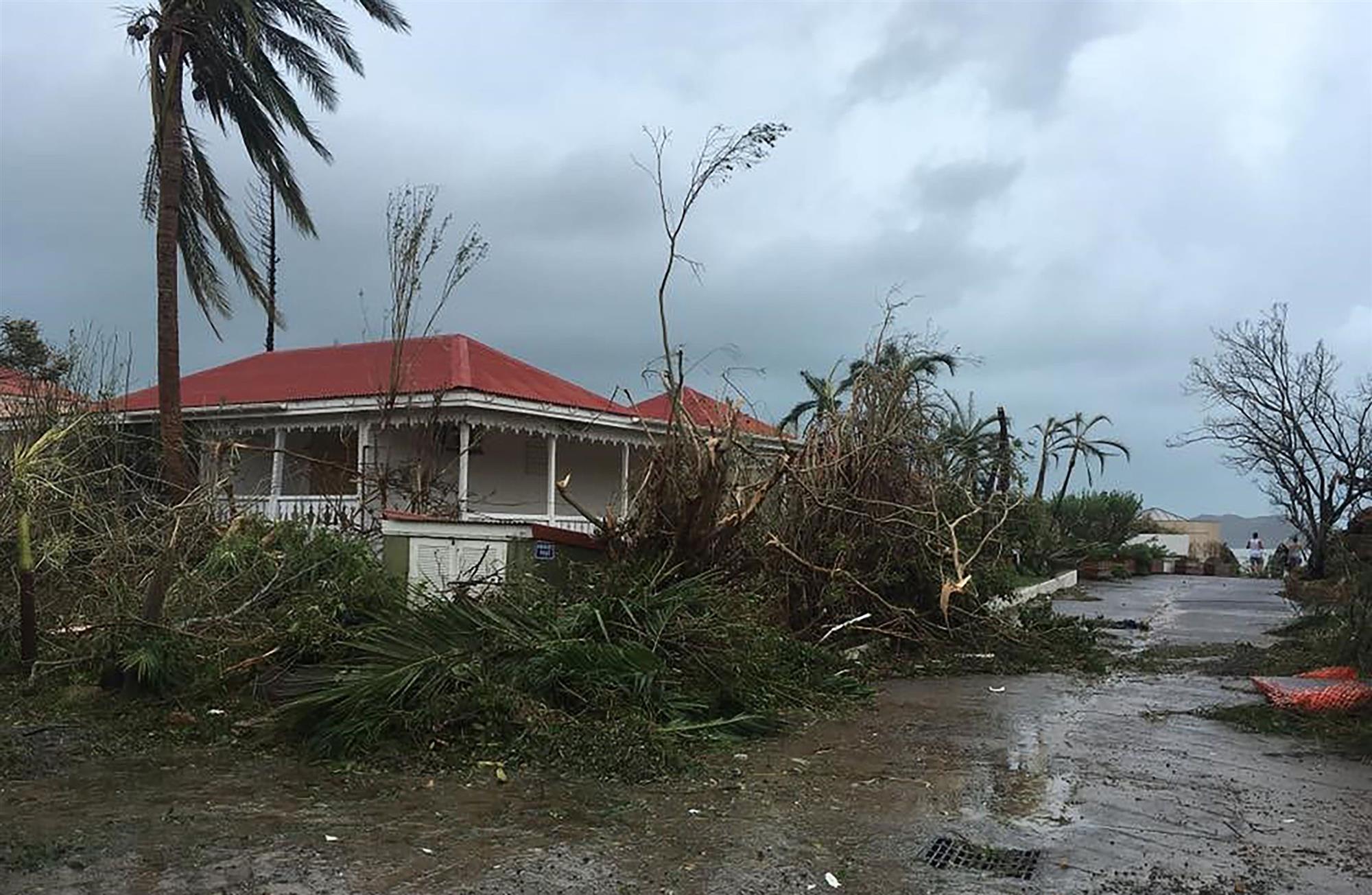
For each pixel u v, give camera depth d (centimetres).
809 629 1313
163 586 945
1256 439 3038
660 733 784
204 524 1132
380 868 520
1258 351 3173
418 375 2086
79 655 941
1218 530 5616
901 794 677
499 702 779
